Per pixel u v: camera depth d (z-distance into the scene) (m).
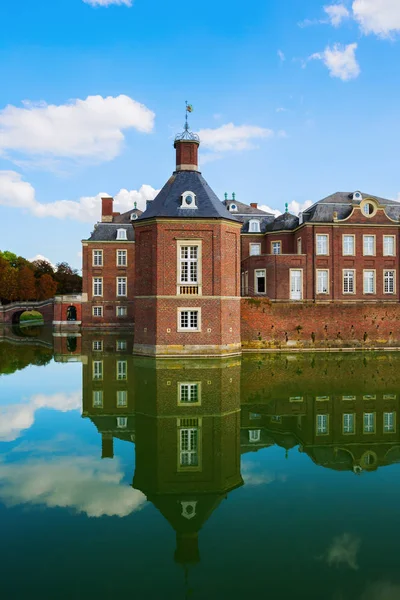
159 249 28.66
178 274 28.77
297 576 7.09
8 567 7.34
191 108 32.06
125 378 22.42
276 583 6.92
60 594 6.63
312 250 41.66
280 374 23.27
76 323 61.03
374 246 42.31
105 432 14.22
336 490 10.34
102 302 54.78
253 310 31.88
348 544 8.05
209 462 11.89
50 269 108.81
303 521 8.88
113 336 45.44
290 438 13.86
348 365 26.16
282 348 31.94
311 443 13.48
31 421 15.41
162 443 13.21
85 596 6.60
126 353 31.64
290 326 32.06
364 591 6.73
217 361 27.39
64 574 7.12
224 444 13.21
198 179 31.33
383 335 32.66
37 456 12.20
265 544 8.05
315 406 17.30
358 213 42.12
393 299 42.44
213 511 9.29
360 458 12.38
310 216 43.34
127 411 16.59
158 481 10.66
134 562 7.48
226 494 10.08
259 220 49.69
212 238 28.92
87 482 10.56
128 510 9.30
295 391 19.50
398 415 16.19
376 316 32.62
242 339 31.81
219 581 6.96
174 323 28.84
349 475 11.22
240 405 17.38
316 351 31.84
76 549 7.86
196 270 28.98
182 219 28.66
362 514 9.20
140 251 30.03
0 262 87.62
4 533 8.37
